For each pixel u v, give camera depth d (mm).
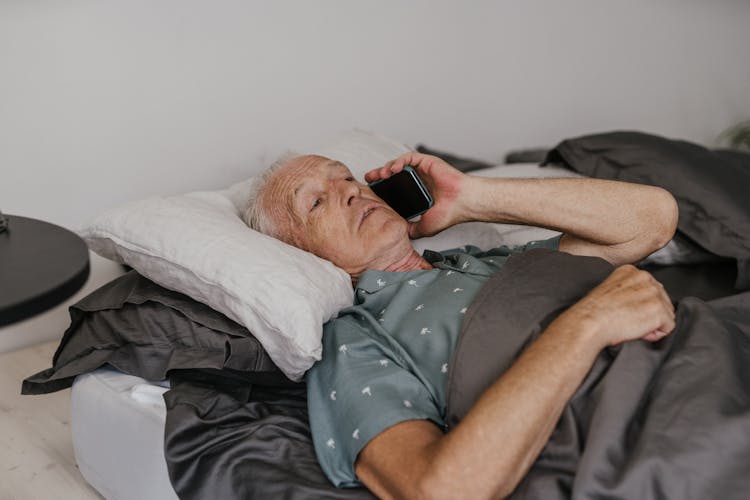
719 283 1836
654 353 1148
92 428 1446
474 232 1880
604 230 1569
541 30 3186
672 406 1057
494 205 1610
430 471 975
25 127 1998
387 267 1555
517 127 3254
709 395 1059
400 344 1294
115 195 2191
